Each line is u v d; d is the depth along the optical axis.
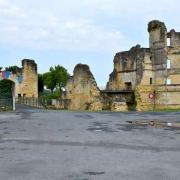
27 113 41.56
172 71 72.06
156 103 73.06
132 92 72.75
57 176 12.02
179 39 72.50
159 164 13.73
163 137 20.70
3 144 18.33
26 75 80.25
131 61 76.12
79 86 67.88
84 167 13.24
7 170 12.84
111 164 13.72
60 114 39.69
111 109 68.44
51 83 125.06
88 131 23.55
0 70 79.12
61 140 19.62
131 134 22.03
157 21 73.56
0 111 46.12
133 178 11.77
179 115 38.12
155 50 74.06
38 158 14.83
